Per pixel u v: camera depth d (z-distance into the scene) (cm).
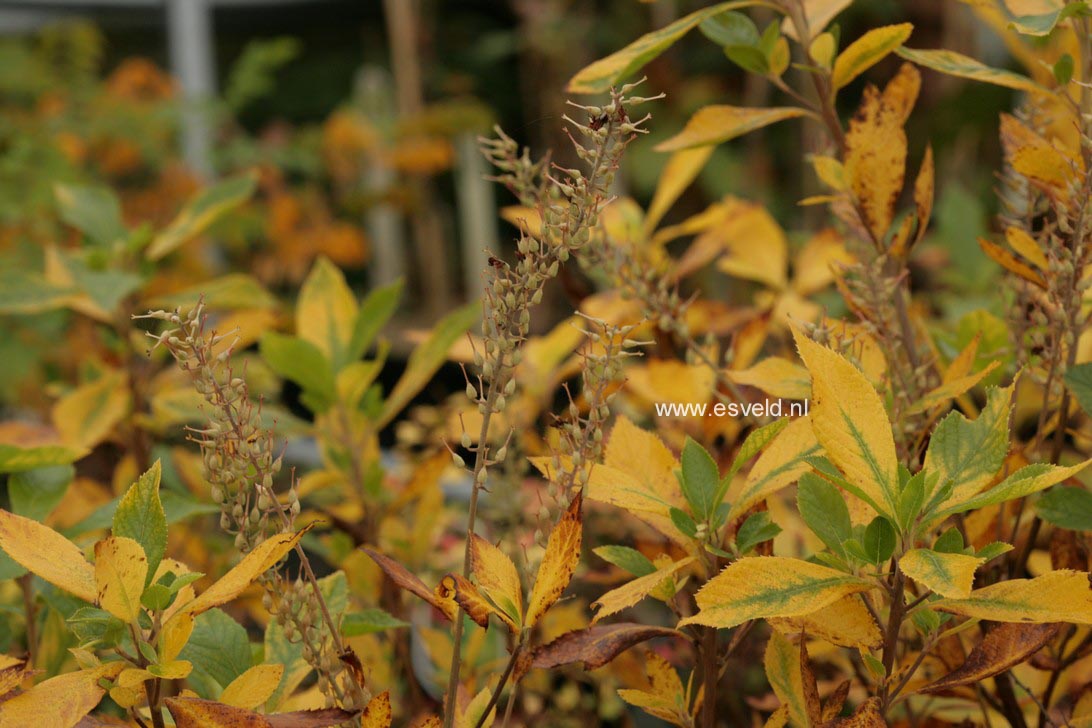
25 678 91
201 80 591
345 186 600
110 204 165
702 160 143
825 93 109
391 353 464
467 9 856
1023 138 108
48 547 93
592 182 91
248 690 93
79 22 534
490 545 92
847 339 105
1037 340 108
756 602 90
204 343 92
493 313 91
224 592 91
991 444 92
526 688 136
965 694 103
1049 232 104
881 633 94
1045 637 92
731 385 112
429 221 735
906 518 91
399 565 93
